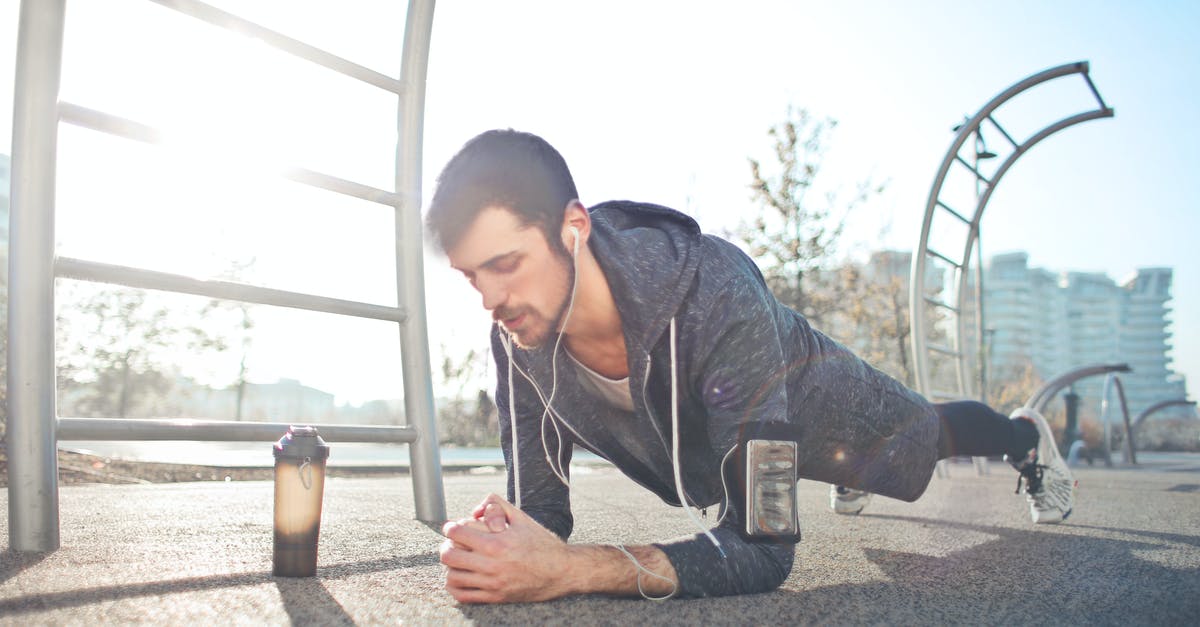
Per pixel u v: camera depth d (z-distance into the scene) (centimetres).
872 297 1297
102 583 136
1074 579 172
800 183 1232
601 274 139
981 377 738
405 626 112
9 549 169
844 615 129
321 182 225
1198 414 2567
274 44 214
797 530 143
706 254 147
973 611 136
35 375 170
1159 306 10306
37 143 170
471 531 127
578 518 272
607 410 164
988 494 429
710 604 132
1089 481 584
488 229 125
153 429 183
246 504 283
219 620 113
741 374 142
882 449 202
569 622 117
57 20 172
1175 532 269
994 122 614
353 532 214
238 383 1102
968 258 662
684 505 141
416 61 249
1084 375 730
